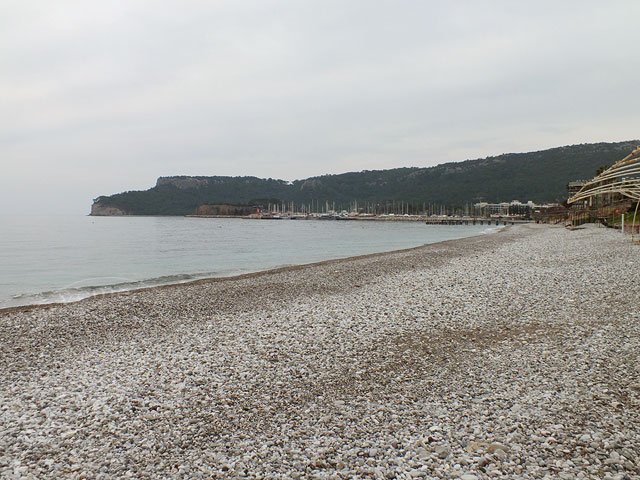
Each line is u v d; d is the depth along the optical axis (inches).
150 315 751.1
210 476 276.8
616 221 2792.8
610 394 358.3
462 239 2701.8
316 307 769.6
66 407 386.0
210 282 1122.0
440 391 391.2
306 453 298.8
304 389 411.5
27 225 5753.0
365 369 456.8
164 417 362.9
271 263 1734.7
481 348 506.6
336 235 4084.6
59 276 1380.4
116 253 2139.5
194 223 7824.8
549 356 460.1
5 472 286.7
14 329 671.8
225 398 396.2
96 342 600.1
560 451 279.9
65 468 291.0
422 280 1018.1
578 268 1066.7
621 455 271.9
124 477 279.6
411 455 287.6
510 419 326.3
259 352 521.7
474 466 268.8
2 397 414.6
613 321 576.4
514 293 805.9
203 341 579.2
